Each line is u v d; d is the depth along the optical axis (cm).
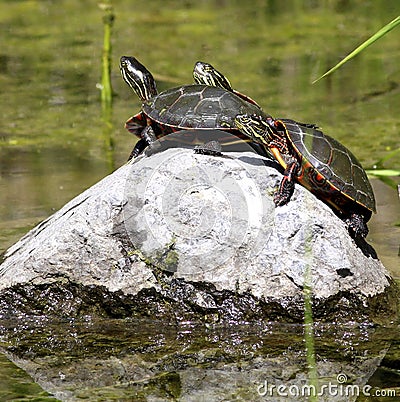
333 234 1186
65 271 1208
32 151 2131
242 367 1085
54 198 1789
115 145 2177
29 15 3591
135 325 1195
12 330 1194
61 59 2984
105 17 2475
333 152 1222
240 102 1277
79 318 1210
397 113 2414
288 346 1135
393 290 1242
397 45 3108
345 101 2533
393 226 1609
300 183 1222
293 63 2891
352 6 3631
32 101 2577
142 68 1531
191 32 3278
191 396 1008
